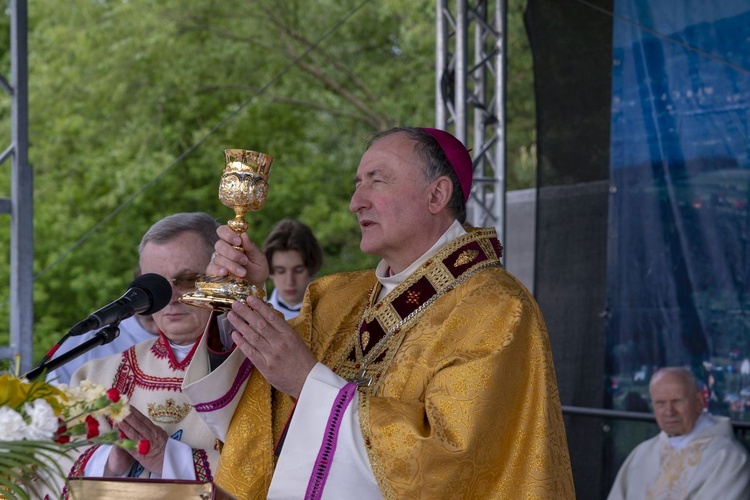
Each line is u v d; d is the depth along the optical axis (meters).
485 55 6.24
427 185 2.70
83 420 1.88
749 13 5.14
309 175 15.14
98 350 4.54
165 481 1.90
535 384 2.49
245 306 2.46
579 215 5.69
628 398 5.50
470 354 2.47
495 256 2.74
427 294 2.67
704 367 5.25
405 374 2.55
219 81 15.30
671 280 5.38
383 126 14.83
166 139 15.23
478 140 6.30
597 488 5.55
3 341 15.32
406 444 2.34
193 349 3.05
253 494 2.66
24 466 1.76
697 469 4.94
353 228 14.93
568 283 5.71
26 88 5.09
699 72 5.30
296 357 2.48
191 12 15.09
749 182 5.16
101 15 15.34
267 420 2.72
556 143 5.79
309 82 15.52
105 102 15.23
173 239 3.04
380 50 15.30
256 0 15.27
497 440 2.42
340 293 2.93
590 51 5.67
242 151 2.61
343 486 2.39
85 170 15.74
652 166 5.45
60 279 15.34
